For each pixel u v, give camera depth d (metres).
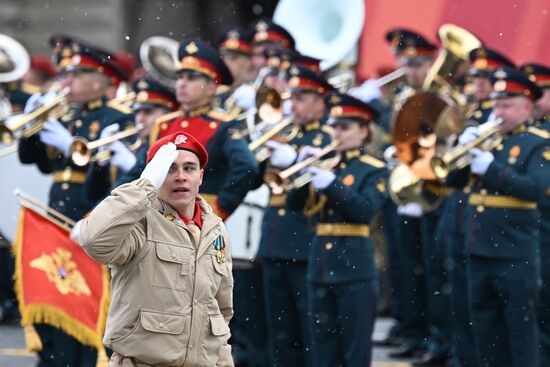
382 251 53.62
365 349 37.09
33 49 69.94
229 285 26.12
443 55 44.88
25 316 36.03
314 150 37.84
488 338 38.16
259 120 39.78
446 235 42.03
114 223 24.31
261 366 42.12
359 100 37.75
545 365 41.19
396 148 40.41
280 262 39.22
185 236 25.33
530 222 37.88
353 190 37.12
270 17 68.44
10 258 51.50
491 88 41.38
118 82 41.66
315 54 47.47
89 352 38.41
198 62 36.53
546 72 40.88
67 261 36.56
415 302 47.09
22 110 52.59
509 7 52.59
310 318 37.78
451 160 37.75
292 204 37.72
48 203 40.81
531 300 37.78
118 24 68.94
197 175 25.61
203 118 36.66
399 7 54.41
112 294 25.28
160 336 24.91
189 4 68.62
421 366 45.16
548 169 37.47
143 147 37.47
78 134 40.81
